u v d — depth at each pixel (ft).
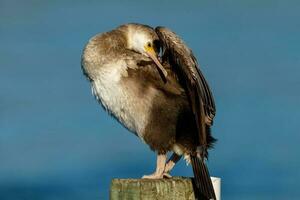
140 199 29.71
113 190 30.25
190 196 30.50
